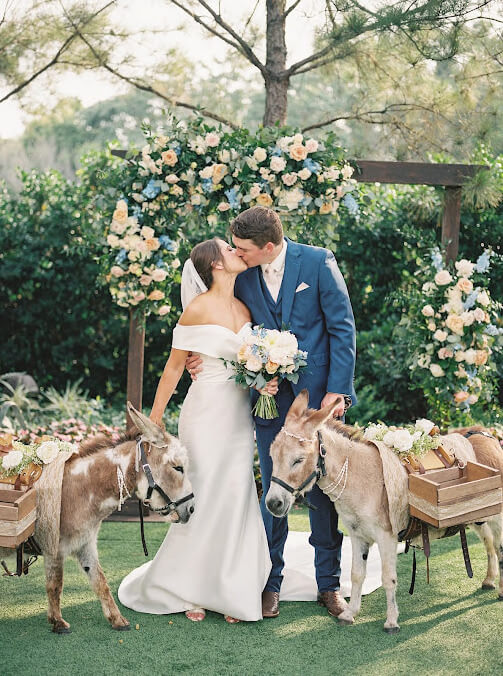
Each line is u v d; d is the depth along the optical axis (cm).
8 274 887
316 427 380
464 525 415
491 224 807
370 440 416
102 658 373
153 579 422
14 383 848
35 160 2070
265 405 412
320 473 391
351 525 414
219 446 414
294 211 579
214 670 362
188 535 414
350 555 513
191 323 414
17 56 733
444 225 638
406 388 830
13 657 373
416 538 427
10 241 891
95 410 847
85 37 740
